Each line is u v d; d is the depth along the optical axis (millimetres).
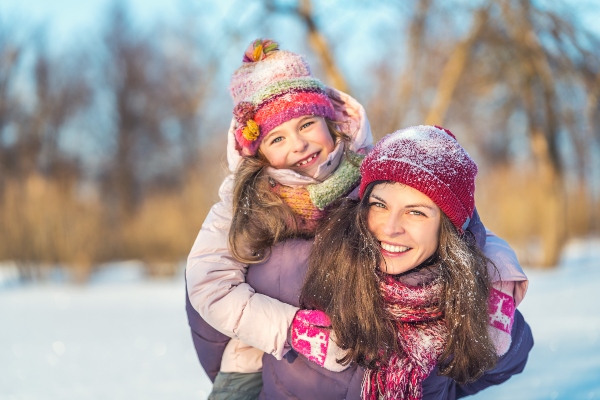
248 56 2273
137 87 26828
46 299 9086
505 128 17859
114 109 27109
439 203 1754
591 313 6047
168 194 12805
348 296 1782
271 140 2156
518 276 1893
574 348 4434
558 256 10977
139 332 5969
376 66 15656
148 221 12094
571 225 13508
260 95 2160
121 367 4422
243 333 1829
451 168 1765
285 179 2049
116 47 27203
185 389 3711
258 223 1947
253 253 1937
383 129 8727
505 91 12383
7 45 23891
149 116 26672
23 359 4793
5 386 3922
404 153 1765
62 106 25656
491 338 1841
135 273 11977
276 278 1926
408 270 1836
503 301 1892
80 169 26188
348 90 7840
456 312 1784
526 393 3385
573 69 7934
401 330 1806
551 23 7672
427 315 1804
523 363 2064
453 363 1812
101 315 7254
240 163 2123
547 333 5055
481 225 1966
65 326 6449
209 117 23609
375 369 1803
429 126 1878
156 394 3609
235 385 2045
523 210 11242
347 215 1879
